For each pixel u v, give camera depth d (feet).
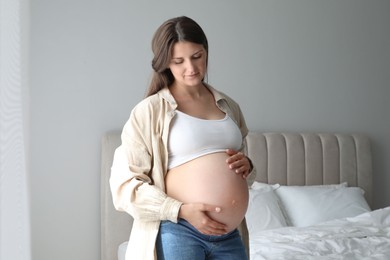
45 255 11.10
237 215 5.57
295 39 13.44
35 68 11.00
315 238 9.68
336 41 13.89
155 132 5.57
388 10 14.40
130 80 11.71
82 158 11.34
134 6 11.75
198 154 5.61
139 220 5.43
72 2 11.28
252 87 13.03
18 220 2.43
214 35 12.62
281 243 9.46
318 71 13.71
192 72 5.52
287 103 13.39
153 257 5.30
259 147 12.58
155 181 5.54
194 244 5.31
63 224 11.21
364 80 14.20
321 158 13.19
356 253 9.05
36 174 11.02
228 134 5.75
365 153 13.64
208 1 12.51
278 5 13.24
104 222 11.16
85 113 11.37
